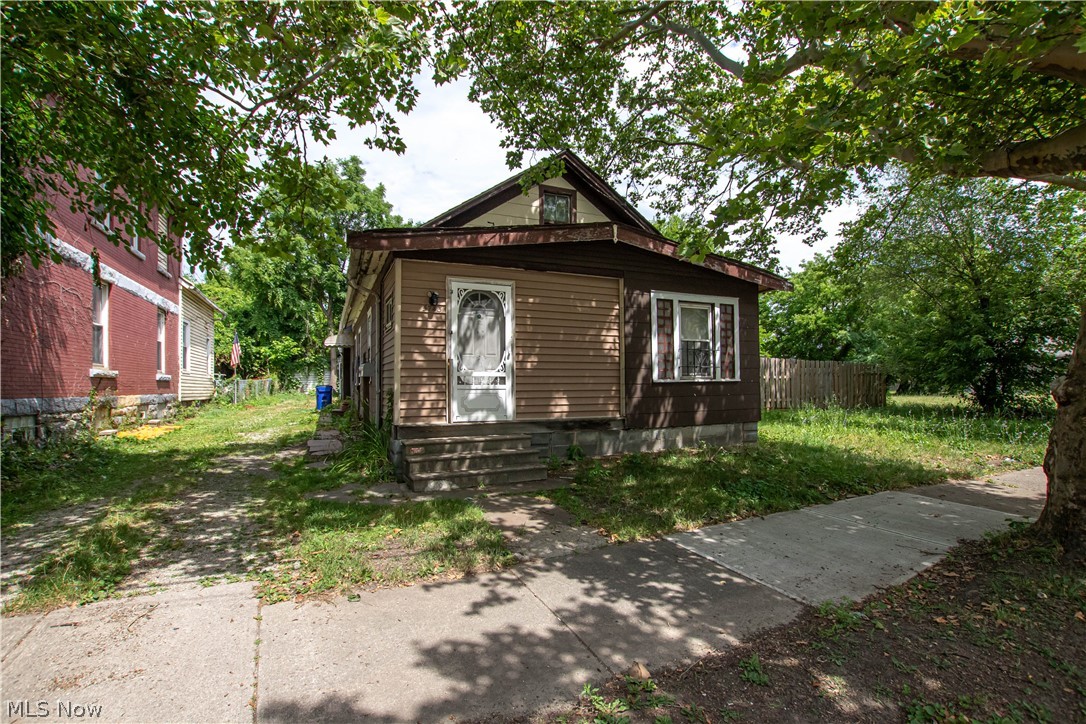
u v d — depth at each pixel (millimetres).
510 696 2291
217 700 2225
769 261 9375
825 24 3373
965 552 4012
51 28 3322
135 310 11828
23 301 7691
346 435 9117
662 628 2906
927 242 13531
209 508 5137
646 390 8398
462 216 9016
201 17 3514
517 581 3525
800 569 3770
